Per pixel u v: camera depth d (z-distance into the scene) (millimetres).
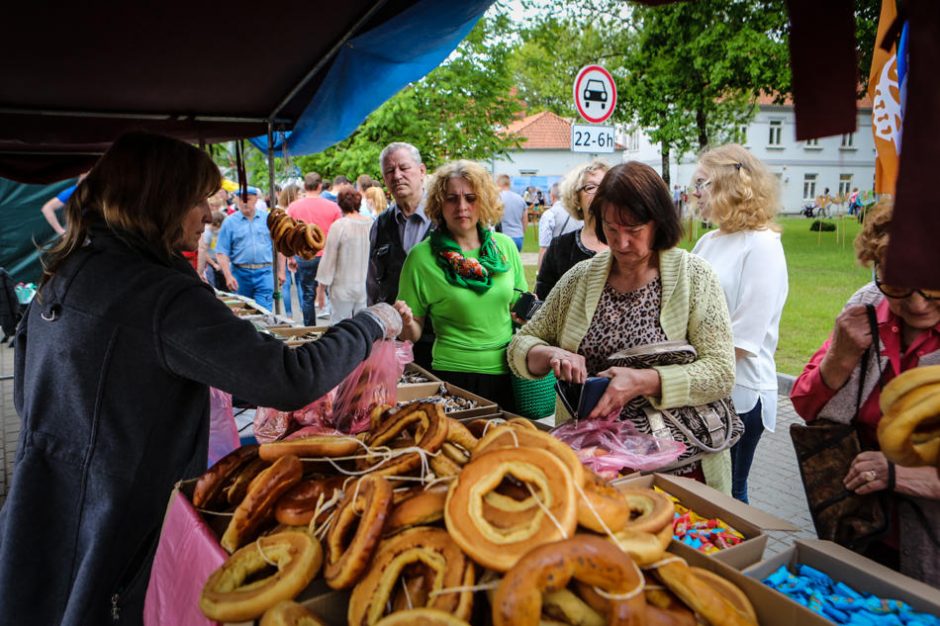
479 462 1061
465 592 919
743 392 2658
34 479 1509
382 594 982
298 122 3688
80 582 1477
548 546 870
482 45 12602
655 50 14844
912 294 1367
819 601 1121
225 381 1444
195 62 2795
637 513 1172
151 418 1499
